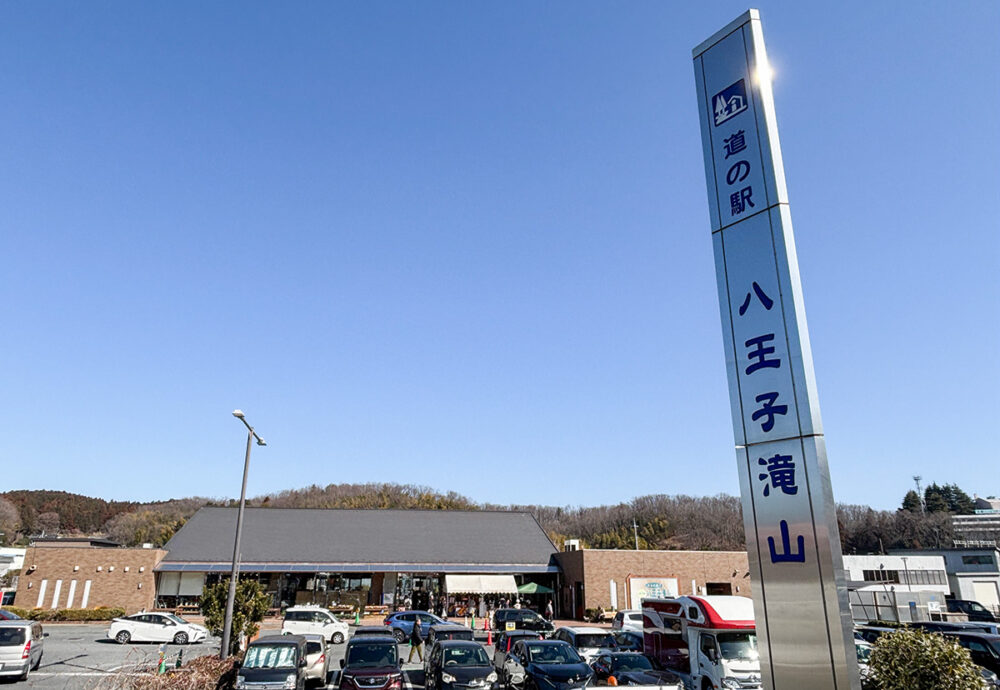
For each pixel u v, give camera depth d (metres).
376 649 20.92
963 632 20.27
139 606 46.34
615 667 19.50
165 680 18.16
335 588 51.53
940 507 130.75
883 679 11.38
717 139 11.21
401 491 157.75
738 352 10.23
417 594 52.50
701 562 50.81
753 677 17.23
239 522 25.28
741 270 10.44
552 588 54.25
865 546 112.56
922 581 54.94
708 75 11.58
